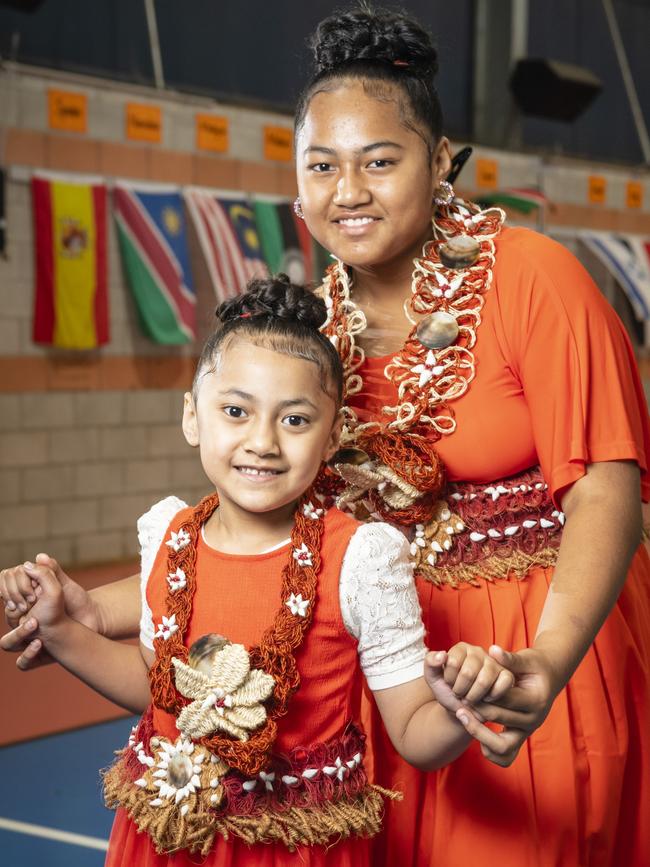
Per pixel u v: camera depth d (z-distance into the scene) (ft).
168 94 22.48
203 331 23.38
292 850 4.37
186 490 23.35
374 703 5.10
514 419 4.82
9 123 20.36
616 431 4.48
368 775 5.02
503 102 28.45
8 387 20.71
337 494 5.08
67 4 21.63
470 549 4.98
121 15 22.44
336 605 4.48
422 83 4.85
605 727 4.86
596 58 31.42
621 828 5.07
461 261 4.93
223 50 24.06
